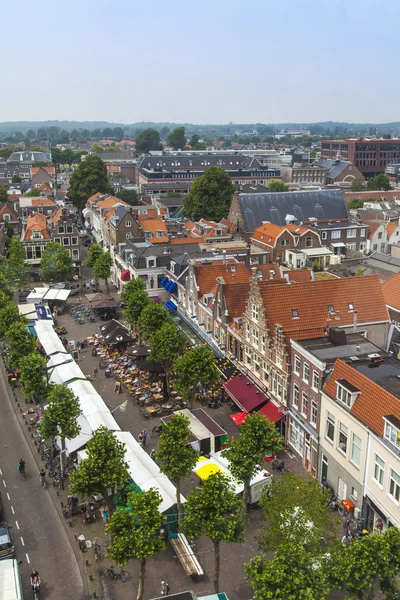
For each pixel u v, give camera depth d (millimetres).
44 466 63594
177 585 45938
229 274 96750
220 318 84688
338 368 55312
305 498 44094
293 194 156500
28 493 58625
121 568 46406
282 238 134375
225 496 42969
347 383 52625
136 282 104438
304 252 130500
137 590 45594
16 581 42625
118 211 149625
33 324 104250
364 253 151750
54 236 147125
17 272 127750
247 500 54312
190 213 184750
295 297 71000
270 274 96250
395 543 35250
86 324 112000
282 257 134875
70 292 130125
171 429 51156
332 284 72812
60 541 51469
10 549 48656
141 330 88312
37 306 112562
